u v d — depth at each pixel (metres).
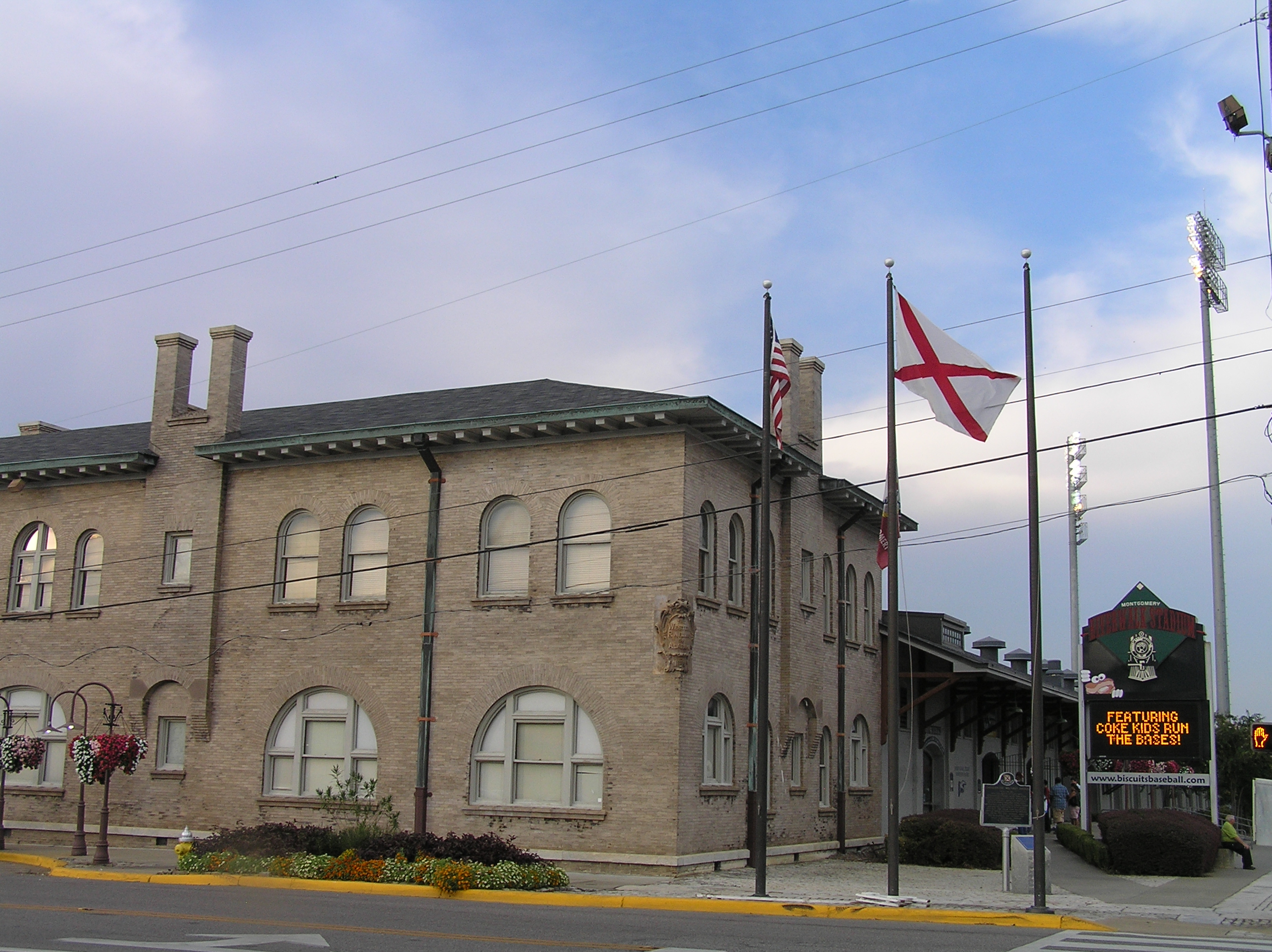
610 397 27.28
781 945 14.39
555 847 25.00
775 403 24.09
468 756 26.20
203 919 15.84
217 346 30.92
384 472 28.31
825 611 33.47
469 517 27.22
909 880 25.14
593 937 14.86
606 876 23.83
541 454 26.81
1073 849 32.97
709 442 26.56
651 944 14.30
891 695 20.56
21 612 31.92
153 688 29.80
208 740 28.88
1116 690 30.61
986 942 15.28
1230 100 17.59
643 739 24.69
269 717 28.36
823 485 32.97
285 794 28.02
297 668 28.30
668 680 24.70
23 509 32.56
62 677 31.03
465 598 26.88
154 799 29.23
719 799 26.00
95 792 29.88
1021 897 21.25
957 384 20.62
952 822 29.84
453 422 26.81
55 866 23.97
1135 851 26.61
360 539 28.50
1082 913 18.95
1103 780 30.83
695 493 25.89
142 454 30.58
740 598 27.86
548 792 25.62
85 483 31.94
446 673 26.77
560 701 25.81
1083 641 31.22
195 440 30.52
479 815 25.77
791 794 30.12
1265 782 43.84
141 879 22.23
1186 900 21.27
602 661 25.36
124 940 13.73
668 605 24.78
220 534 29.75
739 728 27.06
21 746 27.94
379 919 16.30
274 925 15.25
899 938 15.40
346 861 21.67
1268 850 38.06
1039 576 19.42
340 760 27.73
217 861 22.61
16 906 17.08
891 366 21.16
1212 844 27.25
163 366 31.39
